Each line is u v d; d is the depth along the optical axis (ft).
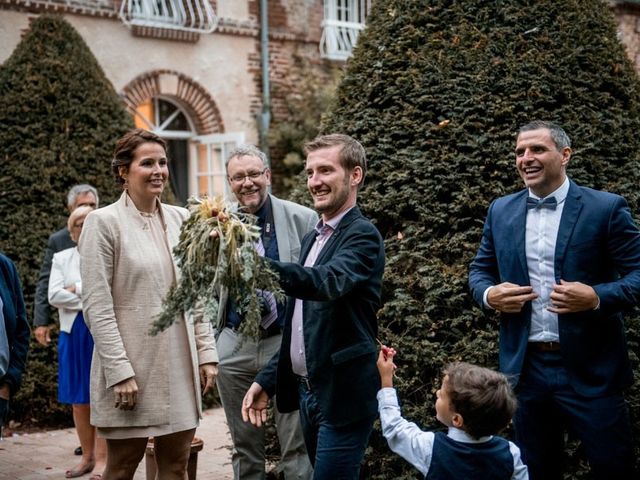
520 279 11.53
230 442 21.12
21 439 21.88
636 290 10.73
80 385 18.24
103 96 25.95
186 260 9.44
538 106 14.53
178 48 35.53
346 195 10.37
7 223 23.88
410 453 9.78
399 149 14.83
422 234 14.07
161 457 11.98
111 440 11.54
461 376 9.57
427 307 13.58
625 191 14.20
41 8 31.40
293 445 13.60
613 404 11.05
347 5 41.83
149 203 12.01
